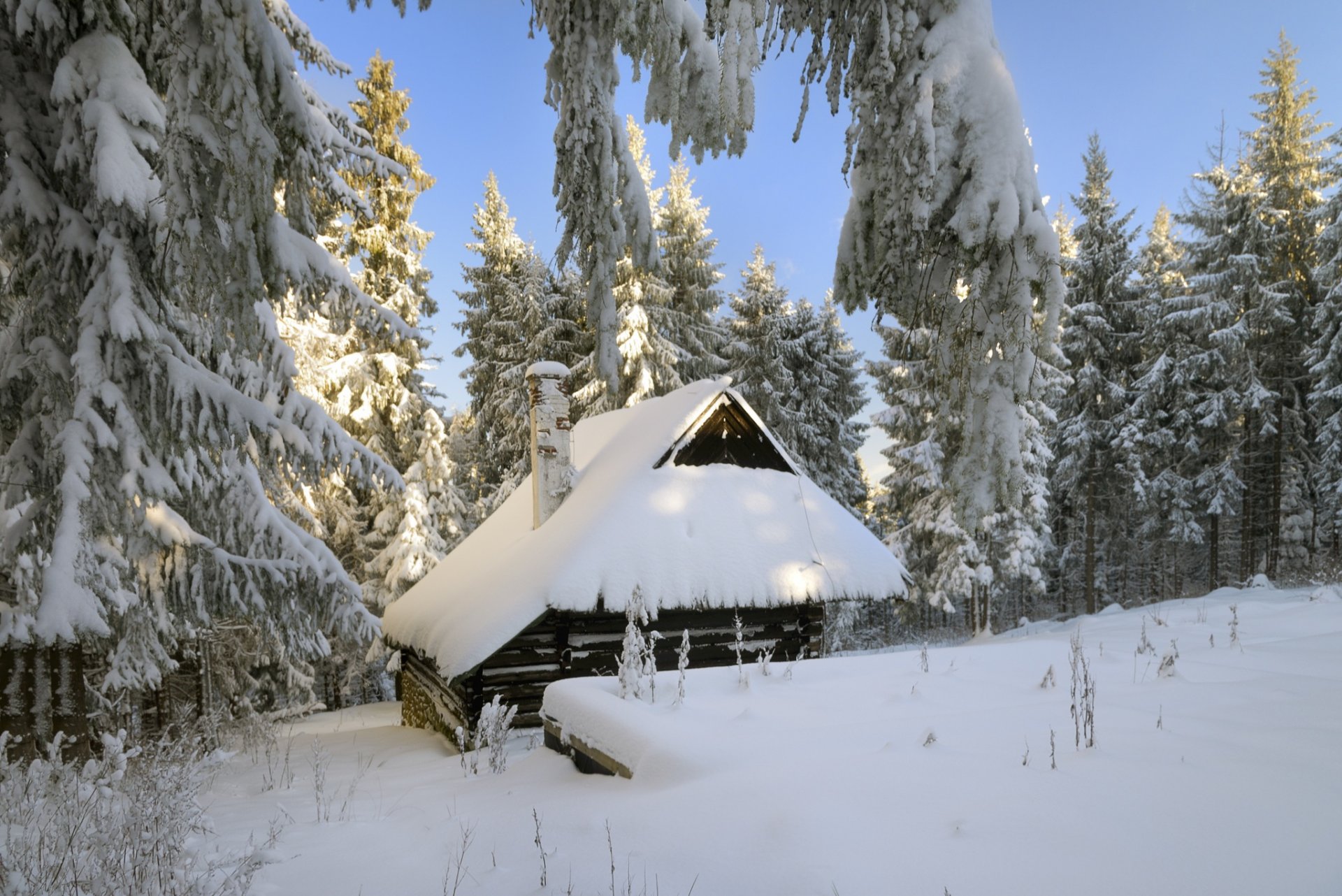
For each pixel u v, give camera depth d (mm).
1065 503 30469
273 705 18453
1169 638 7559
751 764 3438
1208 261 25359
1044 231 2730
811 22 3088
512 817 3842
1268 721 3371
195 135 4324
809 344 27781
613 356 3988
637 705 4676
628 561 9648
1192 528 25828
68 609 5285
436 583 13734
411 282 20969
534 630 9648
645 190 3967
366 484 7402
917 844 2461
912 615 27953
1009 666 5363
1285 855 2125
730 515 10789
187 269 4828
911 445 24062
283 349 7199
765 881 2463
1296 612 9445
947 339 3012
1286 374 24938
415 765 7867
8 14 5855
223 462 7324
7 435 6516
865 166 3098
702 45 3682
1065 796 2648
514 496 15578
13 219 5891
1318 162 24359
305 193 5441
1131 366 26797
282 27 10070
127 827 3283
